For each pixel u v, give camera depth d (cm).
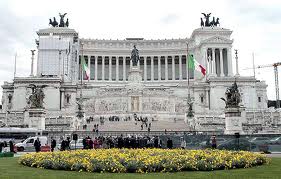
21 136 6281
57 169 2328
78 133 6631
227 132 5522
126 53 15712
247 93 12325
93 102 11206
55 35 14500
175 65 16288
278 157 3509
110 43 15912
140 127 8212
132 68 12588
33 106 6512
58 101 11938
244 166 2411
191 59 11075
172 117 10638
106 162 2245
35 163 2516
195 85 12625
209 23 15725
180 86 12706
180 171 2197
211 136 4838
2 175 1980
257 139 4625
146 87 12562
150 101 11044
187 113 9619
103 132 6744
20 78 12025
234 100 5566
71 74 14200
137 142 4450
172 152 2827
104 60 15762
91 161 2294
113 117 10194
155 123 8925
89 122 9369
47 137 5894
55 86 12031
